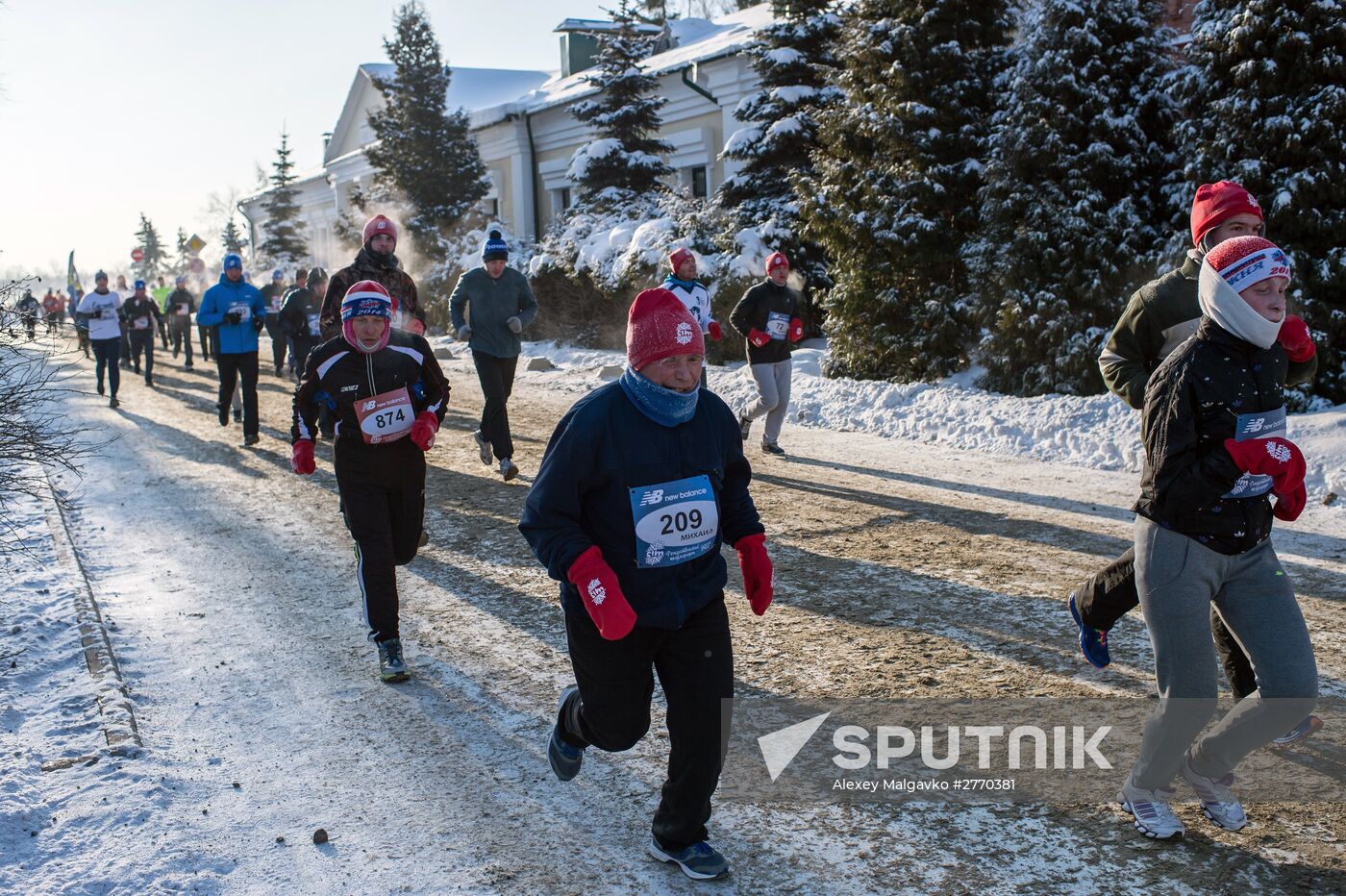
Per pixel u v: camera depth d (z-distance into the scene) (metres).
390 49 29.03
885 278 13.20
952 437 10.55
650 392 3.07
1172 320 3.98
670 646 3.20
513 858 3.47
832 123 13.73
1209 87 10.57
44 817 3.74
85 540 7.73
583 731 3.39
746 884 3.28
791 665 4.96
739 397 13.34
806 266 16.83
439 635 5.59
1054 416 10.22
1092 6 11.61
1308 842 3.35
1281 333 3.35
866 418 11.70
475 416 13.30
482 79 40.78
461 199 29.31
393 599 5.09
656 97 25.06
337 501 8.84
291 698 4.83
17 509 8.48
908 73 13.10
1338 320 9.75
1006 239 11.82
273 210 47.19
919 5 13.23
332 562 7.02
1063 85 11.38
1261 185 10.07
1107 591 3.88
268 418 13.68
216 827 3.69
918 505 7.97
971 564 6.42
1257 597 3.28
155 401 15.81
